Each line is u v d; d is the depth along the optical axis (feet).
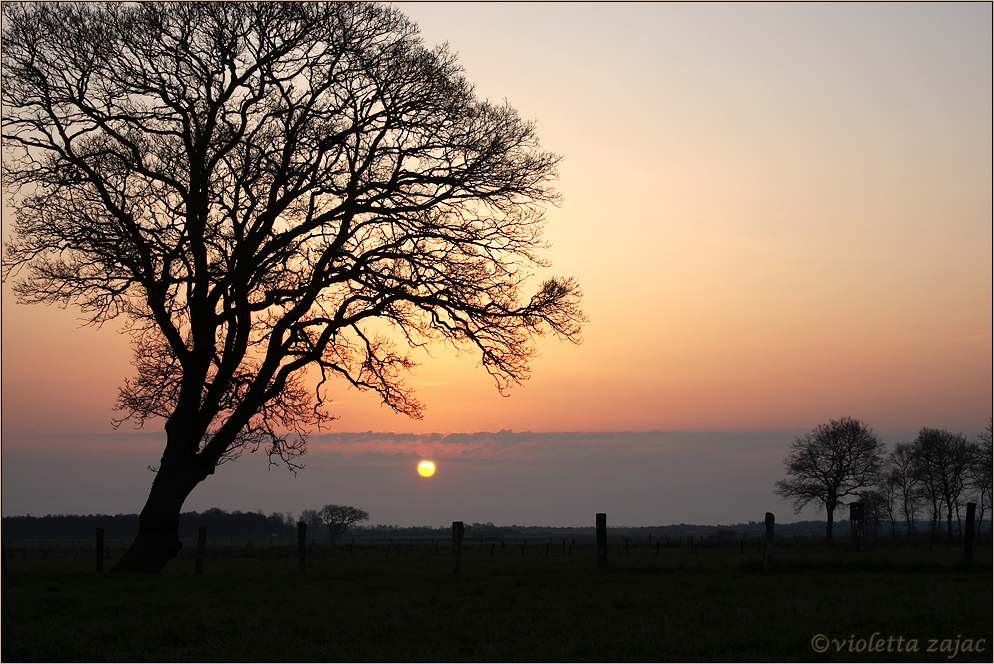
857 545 168.76
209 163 68.69
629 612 42.22
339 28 70.13
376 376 75.97
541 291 74.49
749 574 73.51
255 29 69.56
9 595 48.14
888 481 303.68
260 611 41.50
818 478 263.49
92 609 43.19
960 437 283.59
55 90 67.92
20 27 66.23
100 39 66.95
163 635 35.81
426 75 71.92
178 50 68.59
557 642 34.32
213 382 71.87
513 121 74.64
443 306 72.84
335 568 93.40
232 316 71.97
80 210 67.05
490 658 31.32
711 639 34.14
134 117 69.51
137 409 81.97
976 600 44.62
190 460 71.36
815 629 35.73
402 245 72.49
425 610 42.86
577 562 104.12
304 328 73.15
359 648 33.17
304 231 71.41
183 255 67.05
